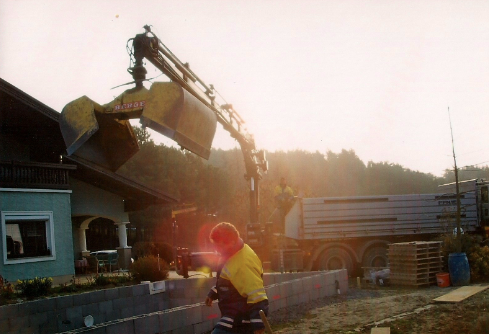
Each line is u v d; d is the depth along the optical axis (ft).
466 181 63.77
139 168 146.82
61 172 62.28
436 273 46.93
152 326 26.61
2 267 53.93
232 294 14.87
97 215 73.77
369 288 46.68
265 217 118.01
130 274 58.13
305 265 60.64
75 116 23.94
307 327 27.96
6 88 56.95
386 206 61.05
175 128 24.16
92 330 24.43
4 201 55.42
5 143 64.59
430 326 25.77
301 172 248.32
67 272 61.16
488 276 47.75
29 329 32.01
